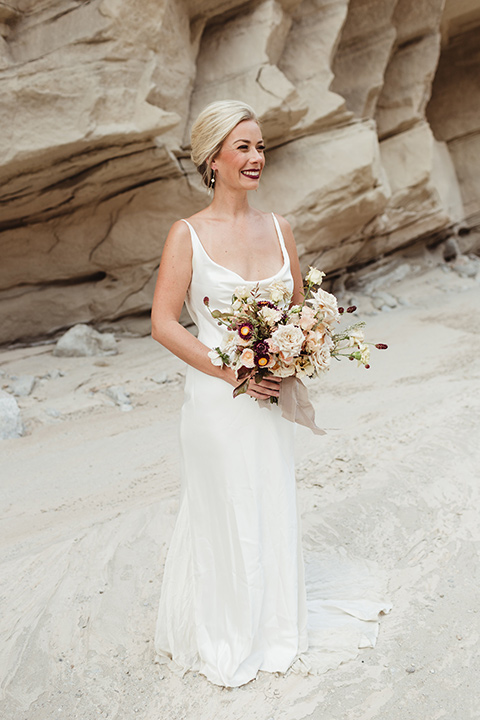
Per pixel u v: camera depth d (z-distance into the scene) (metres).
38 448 4.96
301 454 4.30
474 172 10.77
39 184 6.20
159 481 4.16
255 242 2.44
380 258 9.83
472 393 5.00
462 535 3.14
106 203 6.92
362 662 2.41
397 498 3.52
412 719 2.13
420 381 5.80
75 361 6.92
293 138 7.87
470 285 9.42
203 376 2.38
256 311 2.22
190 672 2.44
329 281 9.40
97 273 7.59
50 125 5.68
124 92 5.92
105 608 2.84
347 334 2.35
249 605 2.35
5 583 3.03
